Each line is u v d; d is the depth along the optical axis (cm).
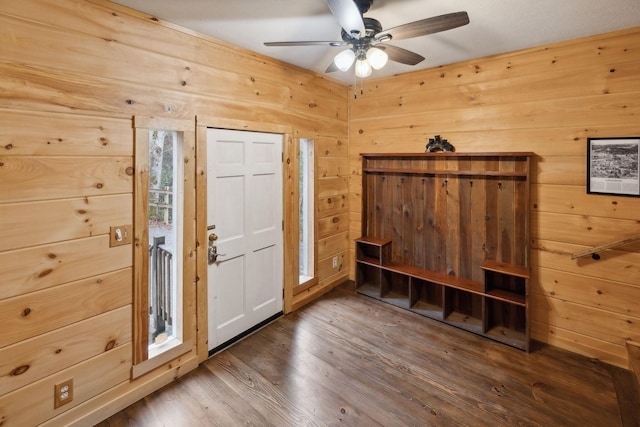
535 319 298
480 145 322
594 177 264
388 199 391
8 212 168
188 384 237
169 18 225
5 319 169
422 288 368
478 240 328
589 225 268
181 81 239
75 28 187
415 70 359
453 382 240
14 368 172
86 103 193
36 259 178
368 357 270
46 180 180
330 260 406
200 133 252
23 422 175
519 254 303
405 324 325
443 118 344
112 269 208
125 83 209
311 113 362
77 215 192
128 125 211
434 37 267
